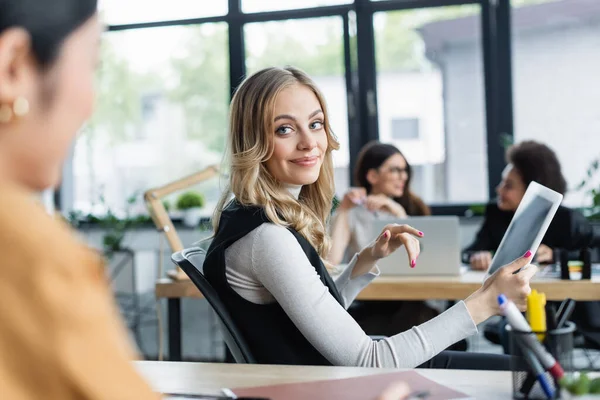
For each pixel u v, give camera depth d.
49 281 0.51
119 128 5.50
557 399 0.96
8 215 0.52
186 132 5.41
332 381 1.10
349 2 5.05
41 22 0.59
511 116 4.86
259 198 1.59
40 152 0.61
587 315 3.02
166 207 5.31
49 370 0.51
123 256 5.08
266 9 5.19
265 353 1.52
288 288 1.47
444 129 4.98
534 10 4.79
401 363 1.44
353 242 3.55
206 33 5.30
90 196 5.55
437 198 5.02
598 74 4.70
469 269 3.04
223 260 1.54
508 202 3.42
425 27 4.97
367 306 3.00
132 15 5.41
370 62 5.05
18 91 0.58
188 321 5.16
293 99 1.66
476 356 1.78
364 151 3.74
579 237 3.26
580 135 4.75
